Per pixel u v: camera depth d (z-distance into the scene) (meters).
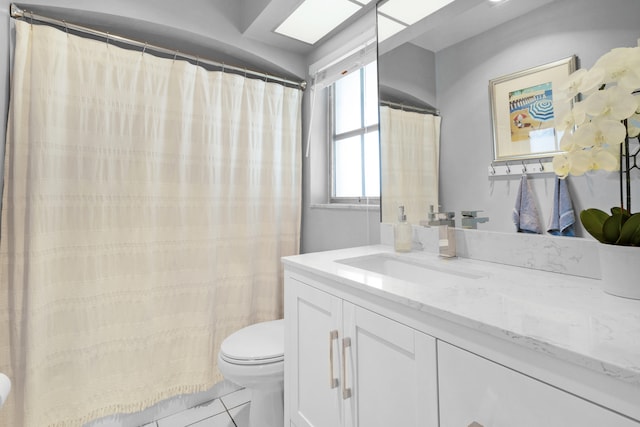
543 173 0.97
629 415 0.44
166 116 1.66
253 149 1.94
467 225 1.19
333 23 1.79
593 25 0.86
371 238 1.68
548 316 0.62
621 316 0.61
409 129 1.41
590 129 0.74
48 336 1.37
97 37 1.62
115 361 1.52
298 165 2.12
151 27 1.65
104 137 1.51
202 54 1.90
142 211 1.59
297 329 1.20
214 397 1.81
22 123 1.34
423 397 0.72
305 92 2.17
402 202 1.46
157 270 1.63
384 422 0.83
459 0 1.20
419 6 1.35
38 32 1.36
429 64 1.31
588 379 0.47
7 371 1.31
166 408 1.66
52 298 1.38
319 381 1.08
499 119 1.08
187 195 1.71
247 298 1.91
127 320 1.55
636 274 0.70
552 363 0.51
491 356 0.59
